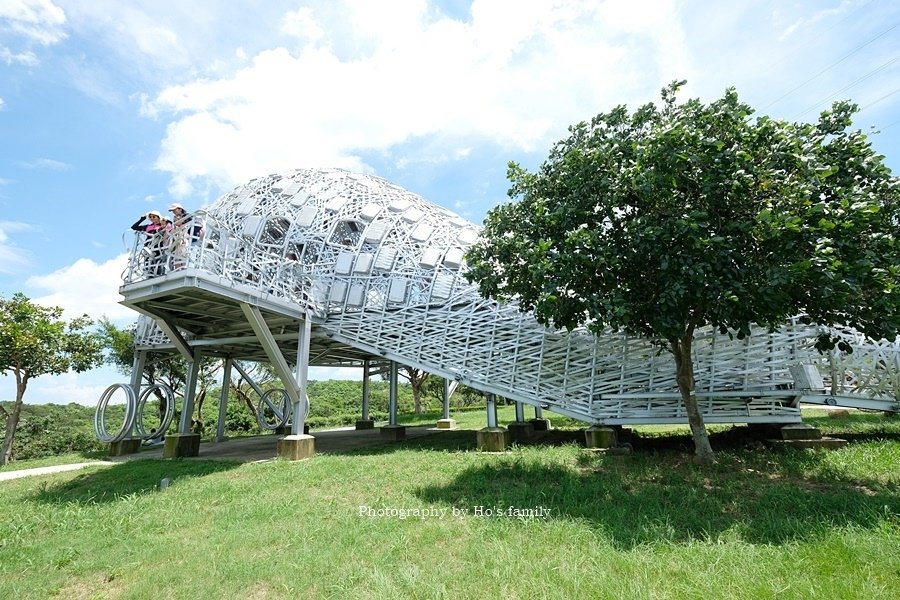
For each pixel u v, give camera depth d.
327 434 22.47
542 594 4.27
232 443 19.44
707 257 7.35
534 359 13.95
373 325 15.89
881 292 7.20
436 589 4.40
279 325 16.14
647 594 4.14
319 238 17.52
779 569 4.59
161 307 14.15
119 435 16.59
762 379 12.35
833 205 7.25
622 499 7.40
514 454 11.73
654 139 7.73
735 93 8.16
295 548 5.81
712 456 9.77
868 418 15.93
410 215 17.44
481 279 10.05
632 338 13.01
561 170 9.62
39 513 8.20
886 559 4.60
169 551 5.95
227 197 20.73
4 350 18.64
